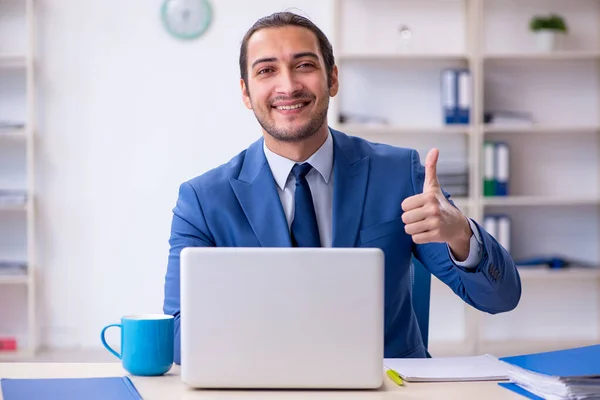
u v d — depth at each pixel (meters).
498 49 4.78
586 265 4.65
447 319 4.87
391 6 4.77
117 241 4.76
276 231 1.83
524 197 4.60
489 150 4.54
